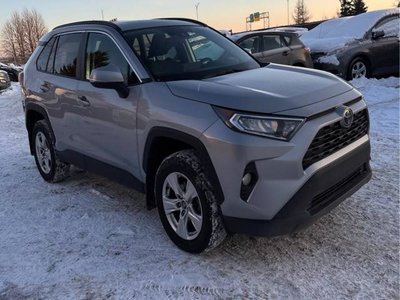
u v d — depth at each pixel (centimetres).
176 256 364
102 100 424
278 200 310
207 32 482
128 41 421
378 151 593
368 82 1052
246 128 311
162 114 357
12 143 827
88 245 394
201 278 332
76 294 323
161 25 460
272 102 318
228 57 448
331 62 1098
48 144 548
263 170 308
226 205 326
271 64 457
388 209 420
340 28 1198
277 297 304
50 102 517
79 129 471
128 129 398
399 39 1145
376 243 362
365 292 303
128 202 486
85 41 473
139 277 339
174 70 402
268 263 345
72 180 572
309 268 334
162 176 371
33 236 419
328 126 328
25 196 529
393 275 319
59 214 466
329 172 328
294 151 307
